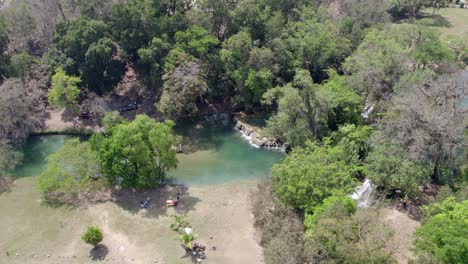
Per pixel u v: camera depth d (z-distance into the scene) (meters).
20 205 59.69
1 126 71.81
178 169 69.56
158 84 82.56
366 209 47.84
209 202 60.56
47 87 84.00
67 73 80.56
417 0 118.19
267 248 48.31
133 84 88.00
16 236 54.06
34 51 91.75
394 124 59.97
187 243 51.28
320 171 52.44
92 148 62.25
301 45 85.31
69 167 60.44
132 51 85.69
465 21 117.94
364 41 84.81
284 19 91.69
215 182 66.00
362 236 42.59
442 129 54.81
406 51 79.00
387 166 55.19
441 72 84.38
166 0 87.31
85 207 59.12
